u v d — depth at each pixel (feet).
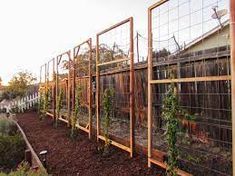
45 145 25.29
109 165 17.34
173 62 14.78
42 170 15.98
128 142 18.94
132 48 18.44
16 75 88.07
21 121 47.57
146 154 17.16
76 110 27.14
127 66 21.03
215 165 12.77
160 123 16.15
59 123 37.17
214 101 13.28
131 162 17.17
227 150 12.49
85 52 30.25
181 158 14.02
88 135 26.13
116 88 22.57
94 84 26.84
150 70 15.69
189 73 14.49
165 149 15.71
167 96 13.53
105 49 23.36
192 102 14.43
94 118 27.22
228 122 12.46
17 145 24.97
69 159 19.66
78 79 31.48
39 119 46.75
